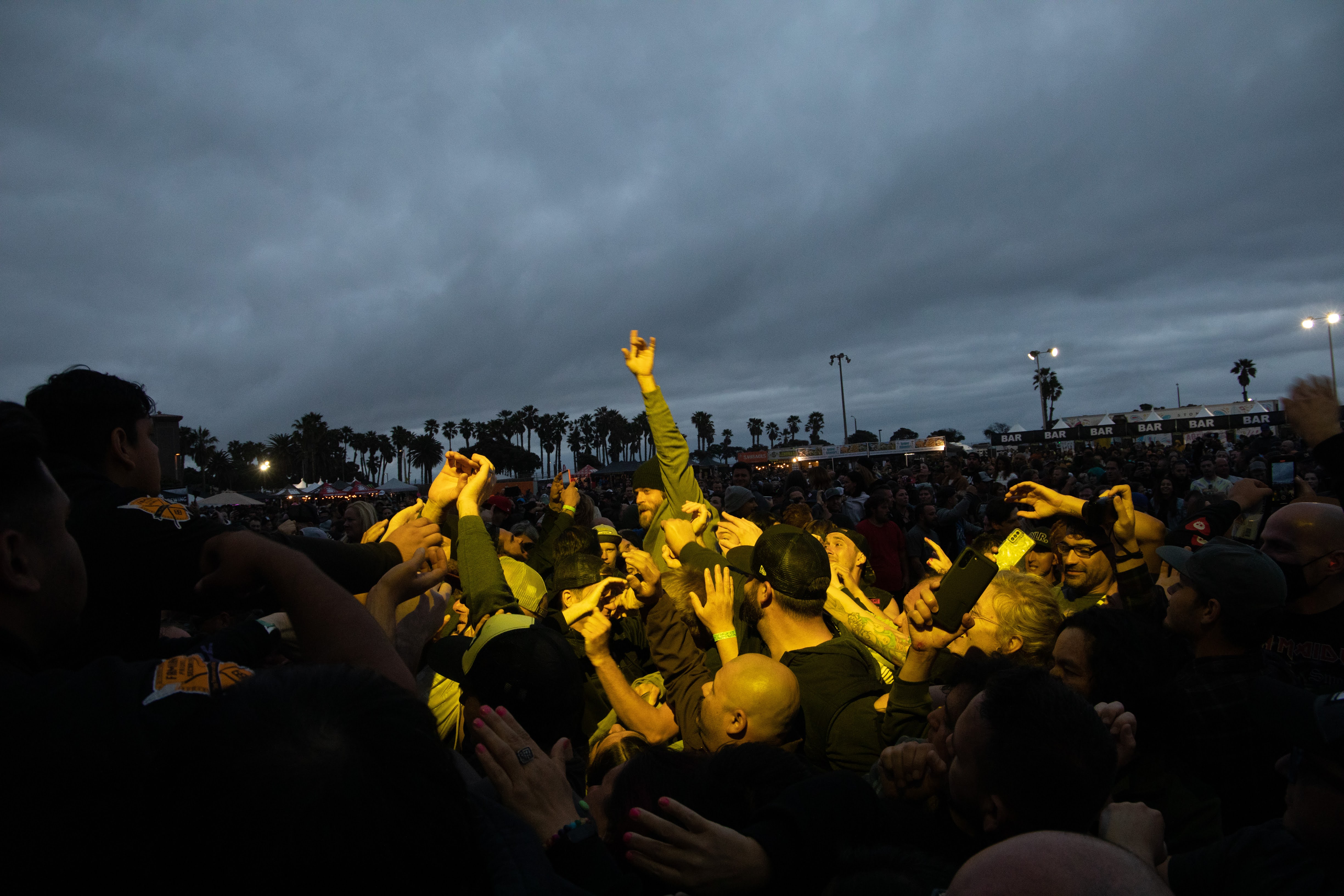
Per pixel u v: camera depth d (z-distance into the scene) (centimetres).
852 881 124
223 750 69
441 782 76
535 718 171
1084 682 195
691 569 298
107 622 134
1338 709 122
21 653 99
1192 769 202
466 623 251
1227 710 201
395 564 165
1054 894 72
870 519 843
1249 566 208
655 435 421
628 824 146
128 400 156
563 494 498
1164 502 1058
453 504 265
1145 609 279
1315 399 267
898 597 814
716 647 311
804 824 134
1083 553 316
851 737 215
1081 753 121
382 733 75
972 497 1027
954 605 197
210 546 125
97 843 85
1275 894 139
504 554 457
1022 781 122
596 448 12962
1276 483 405
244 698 75
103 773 86
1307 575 249
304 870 65
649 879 136
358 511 596
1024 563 346
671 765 159
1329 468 261
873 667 261
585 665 280
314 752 69
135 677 97
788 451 4519
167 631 236
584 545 421
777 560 245
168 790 71
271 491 4322
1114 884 72
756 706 203
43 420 148
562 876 119
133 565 130
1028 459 2053
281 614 139
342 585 152
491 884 91
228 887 65
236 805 66
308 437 10588
